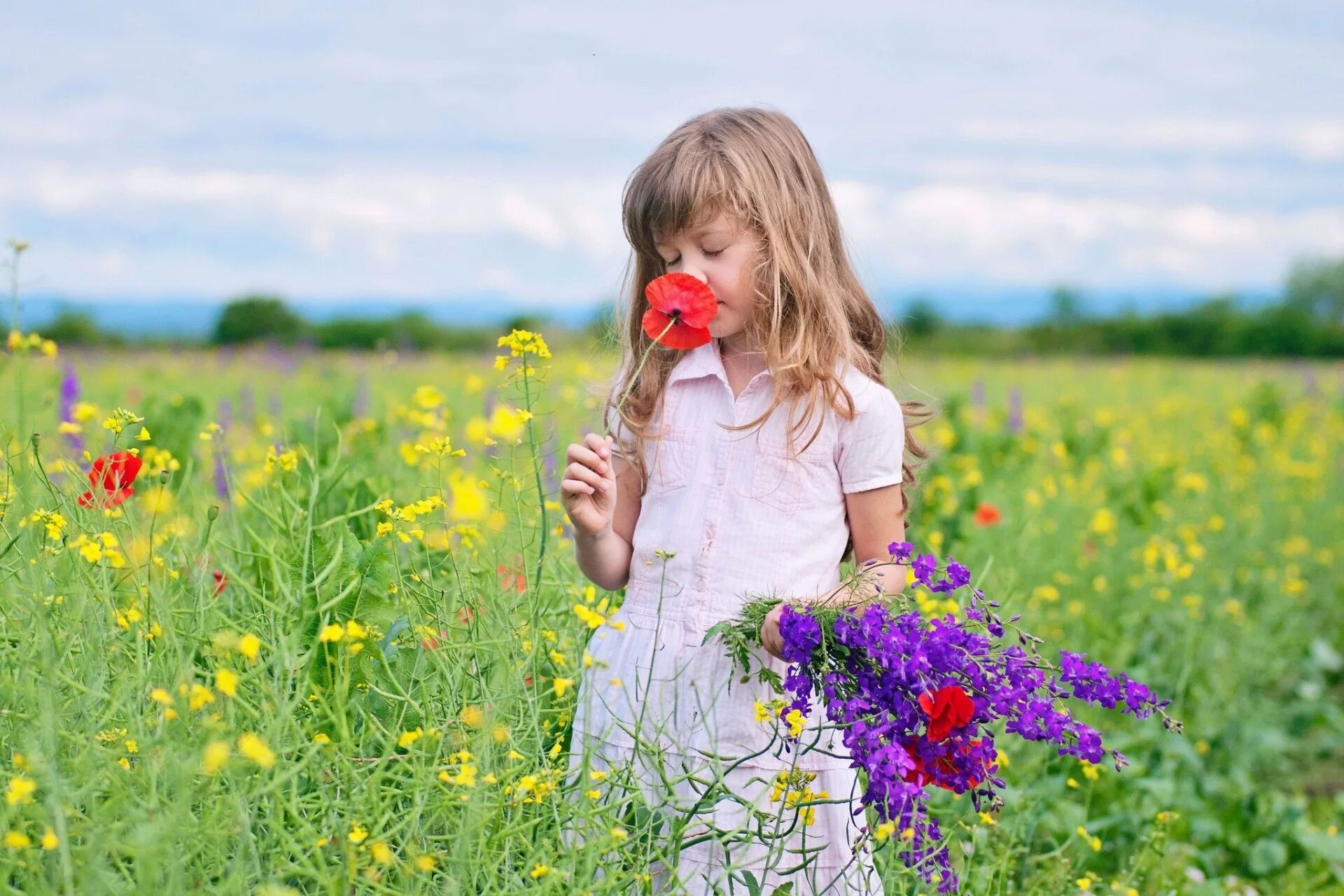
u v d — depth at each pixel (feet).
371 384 34.94
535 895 5.81
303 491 9.41
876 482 7.59
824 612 6.64
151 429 14.28
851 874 7.20
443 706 7.04
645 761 7.25
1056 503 19.20
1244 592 18.02
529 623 7.73
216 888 5.45
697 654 7.31
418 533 7.67
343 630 6.54
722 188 7.37
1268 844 11.16
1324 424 36.50
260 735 6.09
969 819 9.27
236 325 71.67
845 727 6.55
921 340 100.78
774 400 7.53
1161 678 13.91
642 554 7.64
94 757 5.75
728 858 6.48
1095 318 105.40
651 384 7.89
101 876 5.03
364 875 5.79
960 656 6.37
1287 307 102.73
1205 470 27.12
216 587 8.77
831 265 7.98
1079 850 10.09
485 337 79.25
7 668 6.55
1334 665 16.72
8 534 7.55
